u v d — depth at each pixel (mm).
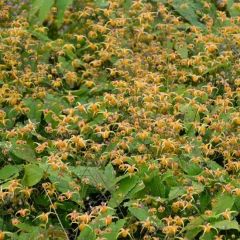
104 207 5934
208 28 8984
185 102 7492
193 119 7188
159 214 6137
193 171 6527
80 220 5926
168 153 6645
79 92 7816
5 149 6648
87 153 6668
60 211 6359
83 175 6418
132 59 8148
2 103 7574
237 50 8375
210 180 6309
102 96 7652
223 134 6922
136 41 8664
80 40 8578
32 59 8273
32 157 6652
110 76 8078
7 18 8984
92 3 9242
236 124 7074
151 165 6398
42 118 7461
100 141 7035
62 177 6328
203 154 6762
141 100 7434
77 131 7043
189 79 8062
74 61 8266
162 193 6332
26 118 7516
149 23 8945
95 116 7176
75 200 6230
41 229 5984
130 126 6957
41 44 8508
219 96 7449
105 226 5891
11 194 6180
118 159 6500
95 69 8125
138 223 5949
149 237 5789
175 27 8859
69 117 6992
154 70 8188
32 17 9086
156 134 6766
